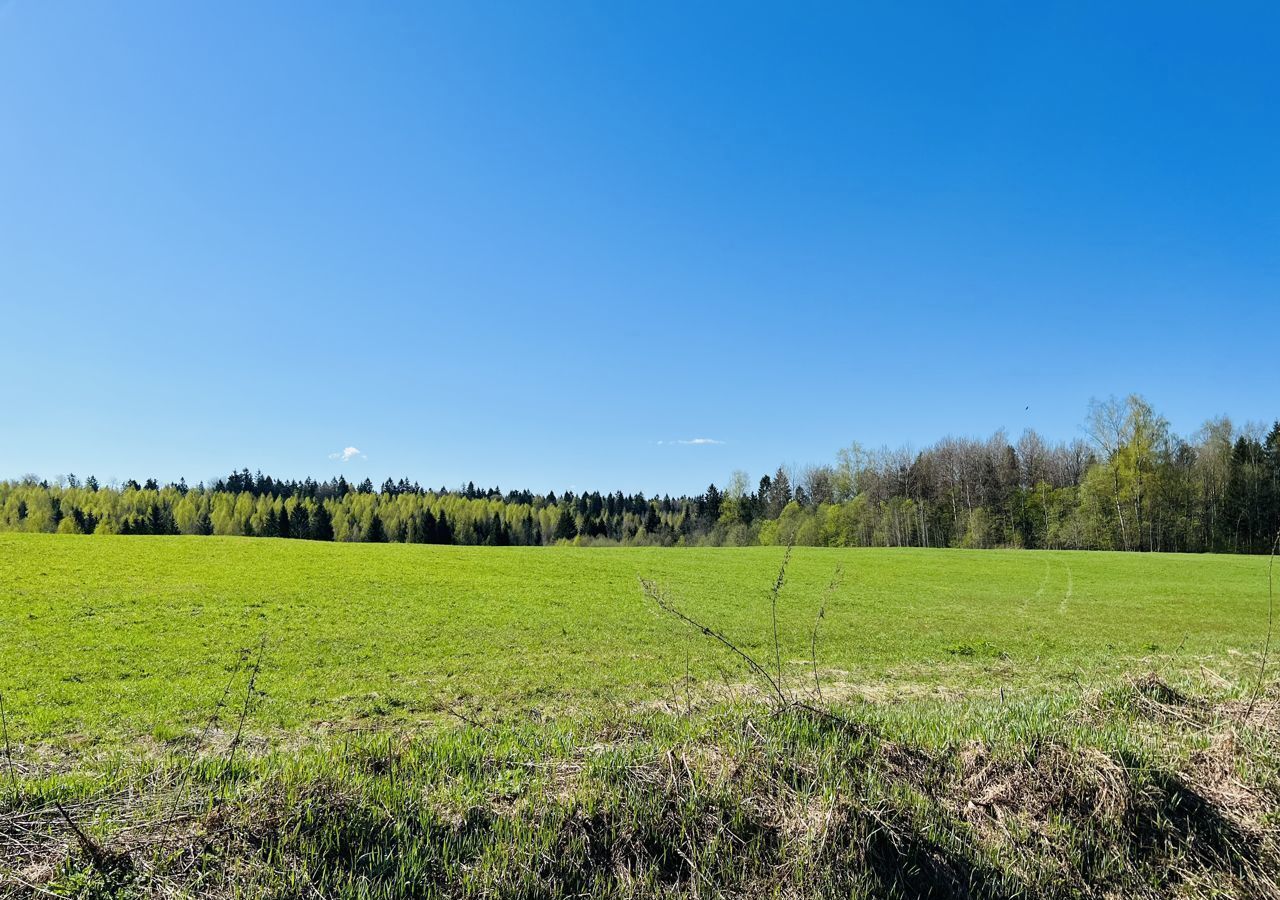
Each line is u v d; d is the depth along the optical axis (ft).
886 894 16.67
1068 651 73.56
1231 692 31.60
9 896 13.74
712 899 15.89
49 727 41.19
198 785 18.11
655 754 20.84
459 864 15.93
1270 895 17.81
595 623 88.22
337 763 19.85
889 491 351.87
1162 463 265.54
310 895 14.49
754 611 103.40
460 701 50.85
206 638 71.77
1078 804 20.24
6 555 125.39
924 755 22.39
